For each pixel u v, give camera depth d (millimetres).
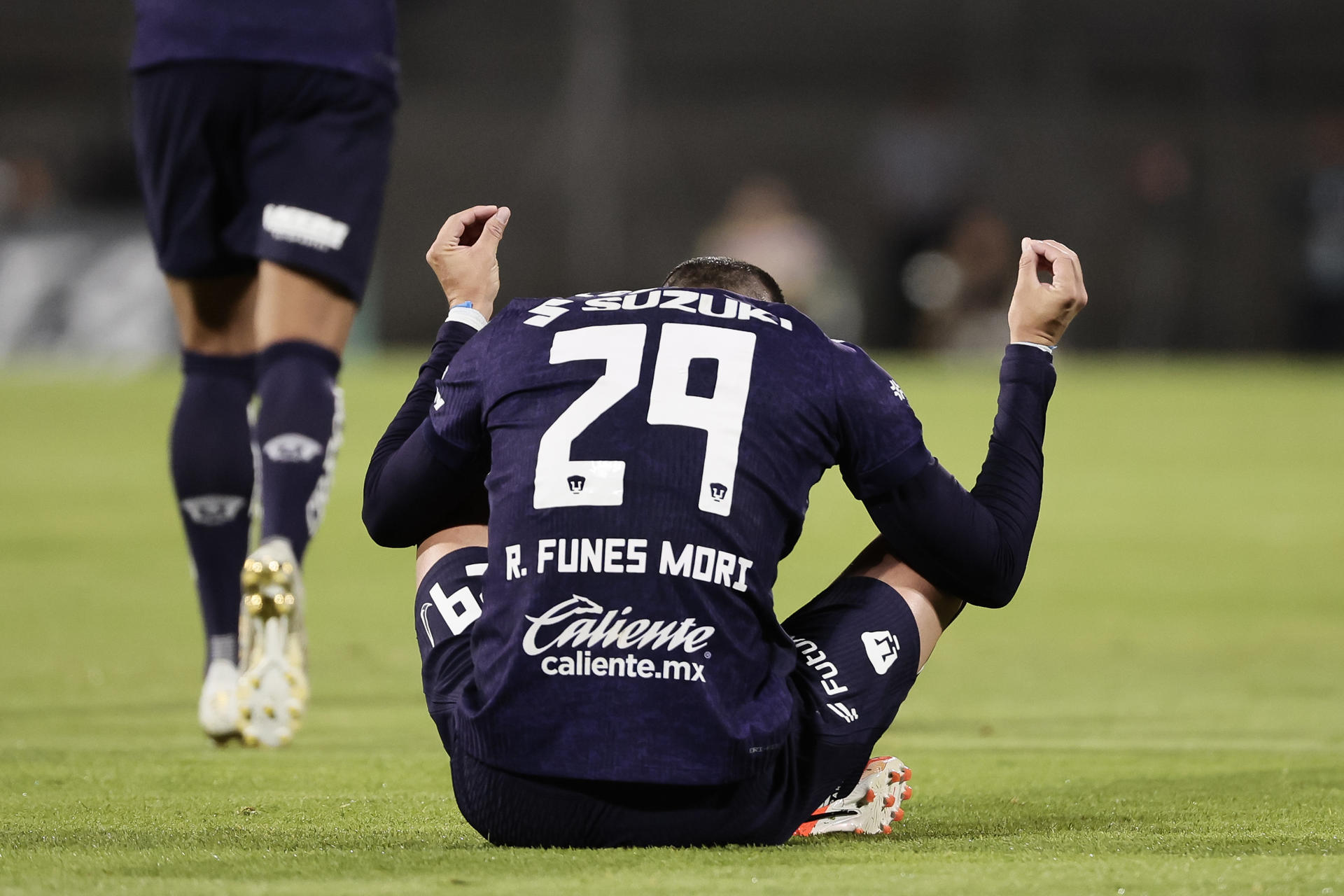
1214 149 61062
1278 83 62375
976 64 62781
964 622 16938
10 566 19078
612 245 60688
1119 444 33156
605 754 6793
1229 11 62125
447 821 7969
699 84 62969
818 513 24797
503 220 8461
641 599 6816
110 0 61312
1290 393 42312
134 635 15383
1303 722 12008
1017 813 8320
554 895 5816
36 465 28047
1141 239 60781
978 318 56812
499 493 7098
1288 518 24656
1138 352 60781
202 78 11453
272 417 11148
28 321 43938
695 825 6922
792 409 7074
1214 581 19531
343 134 11672
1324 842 7246
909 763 10008
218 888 5965
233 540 11594
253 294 12180
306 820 7961
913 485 7164
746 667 6922
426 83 60750
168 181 11789
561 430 7012
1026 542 7559
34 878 6191
